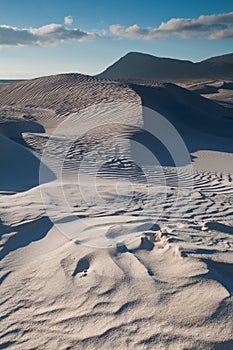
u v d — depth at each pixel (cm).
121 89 2211
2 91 2677
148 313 241
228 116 2439
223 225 427
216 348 206
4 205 481
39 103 2172
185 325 225
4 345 230
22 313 261
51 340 231
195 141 1429
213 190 680
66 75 2753
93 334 230
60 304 266
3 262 337
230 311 229
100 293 271
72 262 321
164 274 284
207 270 277
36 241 380
